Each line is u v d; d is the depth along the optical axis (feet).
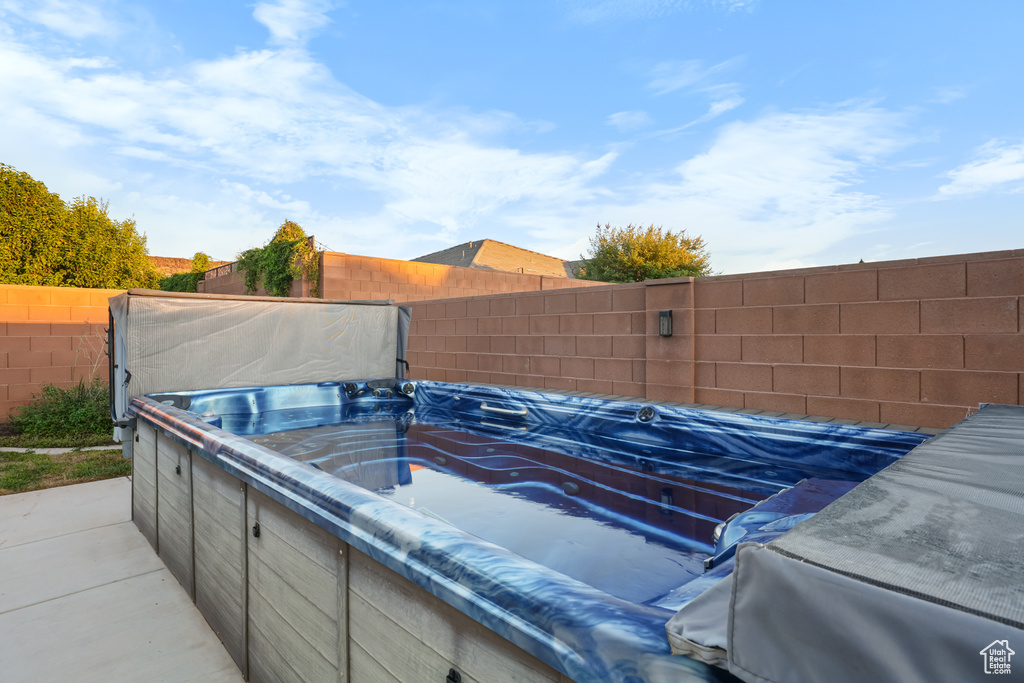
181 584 7.40
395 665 3.09
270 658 4.81
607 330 16.21
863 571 1.53
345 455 9.24
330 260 33.81
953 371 10.46
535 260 85.35
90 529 9.46
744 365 13.34
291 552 4.33
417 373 23.22
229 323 11.62
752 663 1.65
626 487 7.30
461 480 7.76
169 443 7.82
